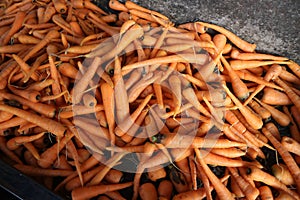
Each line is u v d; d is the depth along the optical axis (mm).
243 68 822
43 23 861
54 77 719
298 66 822
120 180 688
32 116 703
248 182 676
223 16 805
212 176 660
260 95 810
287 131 790
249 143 719
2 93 727
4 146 733
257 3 760
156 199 671
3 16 920
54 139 740
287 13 754
